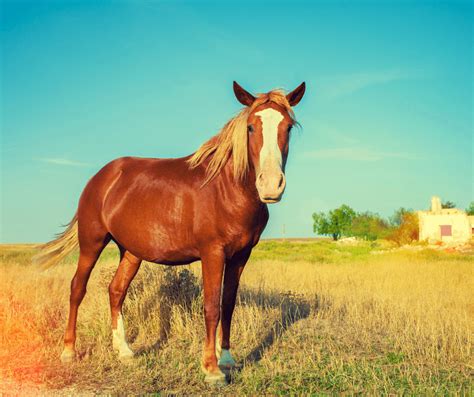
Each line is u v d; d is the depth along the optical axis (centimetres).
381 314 700
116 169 550
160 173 493
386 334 606
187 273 712
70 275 1153
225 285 477
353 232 5262
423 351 517
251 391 406
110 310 590
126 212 501
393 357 502
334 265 1758
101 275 732
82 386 428
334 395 395
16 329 591
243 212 421
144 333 607
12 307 651
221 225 426
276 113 399
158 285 695
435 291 997
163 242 469
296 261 2150
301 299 803
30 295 792
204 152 462
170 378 446
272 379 434
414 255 2473
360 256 2577
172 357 511
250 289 856
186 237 450
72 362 500
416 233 4041
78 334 612
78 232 561
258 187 379
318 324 657
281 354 523
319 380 435
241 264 471
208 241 432
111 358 507
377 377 440
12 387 418
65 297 848
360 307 749
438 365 478
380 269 1543
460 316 671
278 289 922
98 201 539
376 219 5203
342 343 560
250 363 490
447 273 1359
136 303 654
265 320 665
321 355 513
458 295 955
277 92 423
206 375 426
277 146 388
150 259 495
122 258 554
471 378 439
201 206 436
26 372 461
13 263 1662
